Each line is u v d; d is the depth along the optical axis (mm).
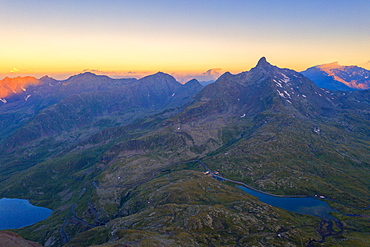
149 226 184625
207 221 186375
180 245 139875
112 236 167250
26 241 146875
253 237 170750
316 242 172750
